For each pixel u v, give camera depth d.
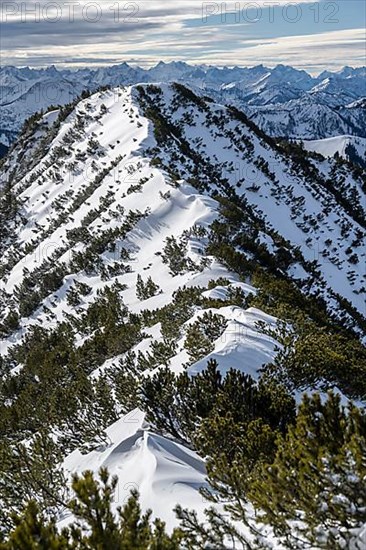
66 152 80.19
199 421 8.94
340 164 97.81
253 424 7.29
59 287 38.44
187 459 8.09
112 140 74.88
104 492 4.44
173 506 6.52
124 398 11.83
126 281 33.19
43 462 8.65
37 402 15.72
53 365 20.81
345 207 83.38
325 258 60.97
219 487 5.95
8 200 73.94
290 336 14.88
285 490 5.00
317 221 71.56
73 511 4.32
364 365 13.97
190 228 35.06
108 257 38.84
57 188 71.81
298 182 80.88
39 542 3.96
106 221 45.91
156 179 48.25
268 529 5.46
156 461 7.55
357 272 62.53
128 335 19.19
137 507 4.45
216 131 85.56
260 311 17.89
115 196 52.00
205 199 41.41
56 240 54.00
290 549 4.96
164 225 39.66
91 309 28.25
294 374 11.90
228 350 12.66
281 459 5.33
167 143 68.62
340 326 28.30
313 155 97.44
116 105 88.31
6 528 7.81
